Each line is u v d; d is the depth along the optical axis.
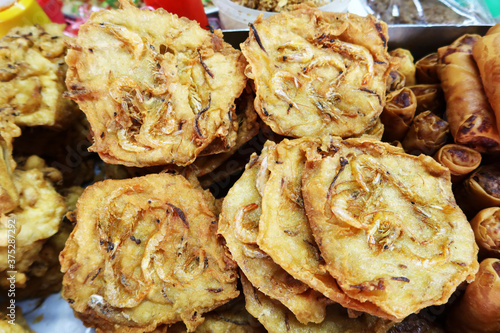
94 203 0.20
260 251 0.18
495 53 0.22
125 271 0.19
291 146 0.19
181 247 0.20
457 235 0.18
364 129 0.21
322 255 0.17
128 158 0.20
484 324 0.20
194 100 0.21
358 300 0.17
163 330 0.20
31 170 0.21
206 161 0.23
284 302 0.18
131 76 0.21
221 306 0.21
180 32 0.22
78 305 0.19
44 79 0.22
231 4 0.31
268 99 0.21
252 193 0.19
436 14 0.35
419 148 0.25
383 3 0.36
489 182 0.23
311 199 0.18
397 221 0.18
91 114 0.20
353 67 0.22
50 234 0.21
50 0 0.31
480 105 0.23
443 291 0.17
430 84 0.27
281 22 0.22
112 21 0.21
